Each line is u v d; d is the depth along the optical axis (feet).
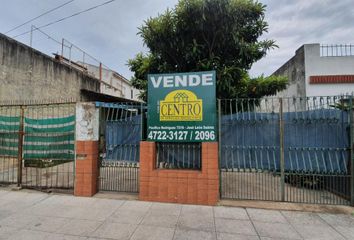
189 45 22.00
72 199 16.31
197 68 22.12
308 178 18.31
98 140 17.87
